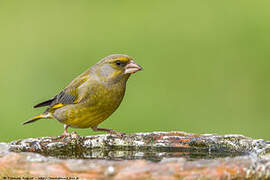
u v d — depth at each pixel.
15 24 20.70
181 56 18.08
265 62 17.44
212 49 18.50
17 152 6.86
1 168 6.05
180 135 8.37
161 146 8.17
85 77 9.06
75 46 18.81
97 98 8.91
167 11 21.70
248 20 20.44
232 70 17.19
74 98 8.98
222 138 8.02
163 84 16.27
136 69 8.87
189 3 22.77
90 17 21.20
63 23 20.66
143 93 15.34
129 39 19.30
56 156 7.56
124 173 5.68
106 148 8.19
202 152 7.79
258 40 19.14
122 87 9.05
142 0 23.28
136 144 8.26
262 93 15.73
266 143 7.70
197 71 17.17
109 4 22.78
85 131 12.99
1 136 12.73
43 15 21.56
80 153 7.83
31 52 18.31
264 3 21.75
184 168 5.75
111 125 13.52
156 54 18.38
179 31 19.98
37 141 7.91
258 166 5.97
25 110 14.16
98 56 17.97
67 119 9.17
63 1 22.88
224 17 20.94
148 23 20.78
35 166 5.94
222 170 5.79
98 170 5.72
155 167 5.75
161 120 14.06
